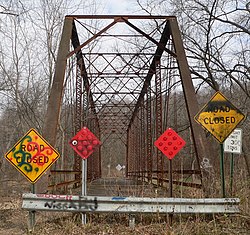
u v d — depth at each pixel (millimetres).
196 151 11625
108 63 19688
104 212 8125
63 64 13117
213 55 18828
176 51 13609
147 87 24578
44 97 26844
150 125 23312
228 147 9773
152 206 8148
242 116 8992
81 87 19203
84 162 8562
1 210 11352
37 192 10297
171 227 7973
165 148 8797
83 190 8430
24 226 8805
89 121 27359
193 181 14273
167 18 14328
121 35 16141
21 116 27141
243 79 19078
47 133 11984
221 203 8258
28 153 8336
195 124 12055
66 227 8133
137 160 35500
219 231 7738
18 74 24312
